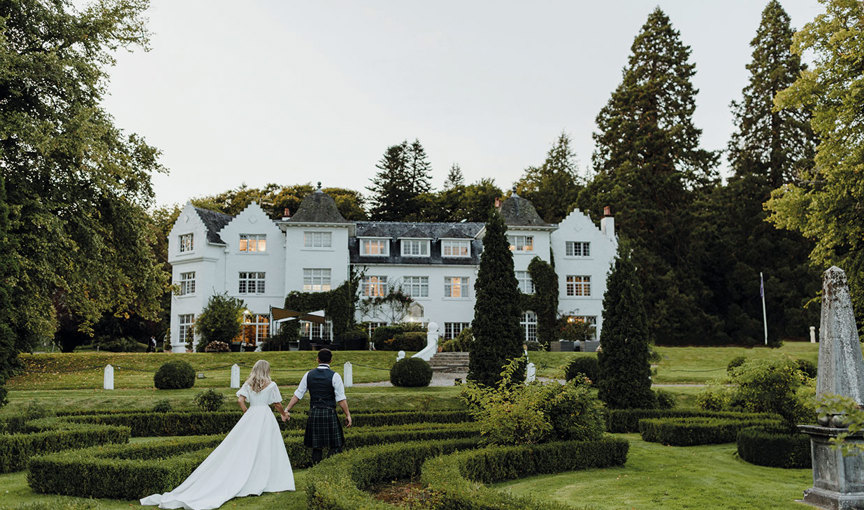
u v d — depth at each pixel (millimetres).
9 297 14203
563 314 45000
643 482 9781
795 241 59625
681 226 61156
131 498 8336
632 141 62438
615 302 17391
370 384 26031
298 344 40094
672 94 63750
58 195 22750
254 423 8688
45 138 19859
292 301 41438
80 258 23594
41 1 22828
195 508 7652
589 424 11539
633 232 57438
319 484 7074
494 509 6441
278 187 72000
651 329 55594
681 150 61406
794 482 9797
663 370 31797
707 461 11836
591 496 8891
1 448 10445
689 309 57312
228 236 42469
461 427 13203
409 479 10094
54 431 11570
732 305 60188
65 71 21797
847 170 22297
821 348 8219
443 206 73438
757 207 60656
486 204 69688
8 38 22062
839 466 7789
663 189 60188
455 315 44125
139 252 26156
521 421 11000
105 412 16797
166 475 8312
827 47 23750
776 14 61938
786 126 60500
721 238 61062
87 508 6781
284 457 8875
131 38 24609
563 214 66438
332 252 42594
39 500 8273
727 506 8148
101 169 23016
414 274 44156
